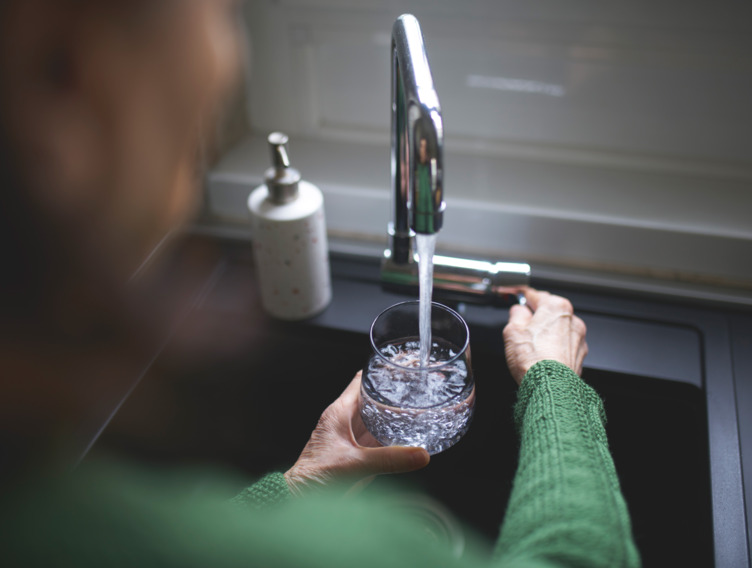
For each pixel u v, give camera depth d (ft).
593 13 3.01
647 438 2.82
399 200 2.60
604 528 1.58
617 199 3.26
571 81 3.24
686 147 3.32
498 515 2.68
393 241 2.78
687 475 2.69
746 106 3.13
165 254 3.33
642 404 2.80
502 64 3.26
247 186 3.39
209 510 1.50
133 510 1.45
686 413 2.76
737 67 3.02
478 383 2.90
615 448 2.83
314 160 3.57
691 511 2.54
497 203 3.24
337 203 3.39
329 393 3.06
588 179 3.40
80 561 1.37
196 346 2.98
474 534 2.68
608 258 3.22
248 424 3.04
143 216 0.94
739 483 2.37
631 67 3.14
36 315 0.98
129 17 0.78
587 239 3.18
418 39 1.86
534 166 3.51
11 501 1.38
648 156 3.39
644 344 2.89
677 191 3.31
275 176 2.66
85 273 0.95
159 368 2.84
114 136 0.83
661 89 3.18
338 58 3.43
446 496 2.74
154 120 0.86
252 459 2.93
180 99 0.88
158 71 0.83
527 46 3.17
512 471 2.71
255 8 3.31
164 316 3.00
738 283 3.13
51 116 0.77
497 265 2.92
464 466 2.73
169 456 2.86
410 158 1.72
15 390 1.11
